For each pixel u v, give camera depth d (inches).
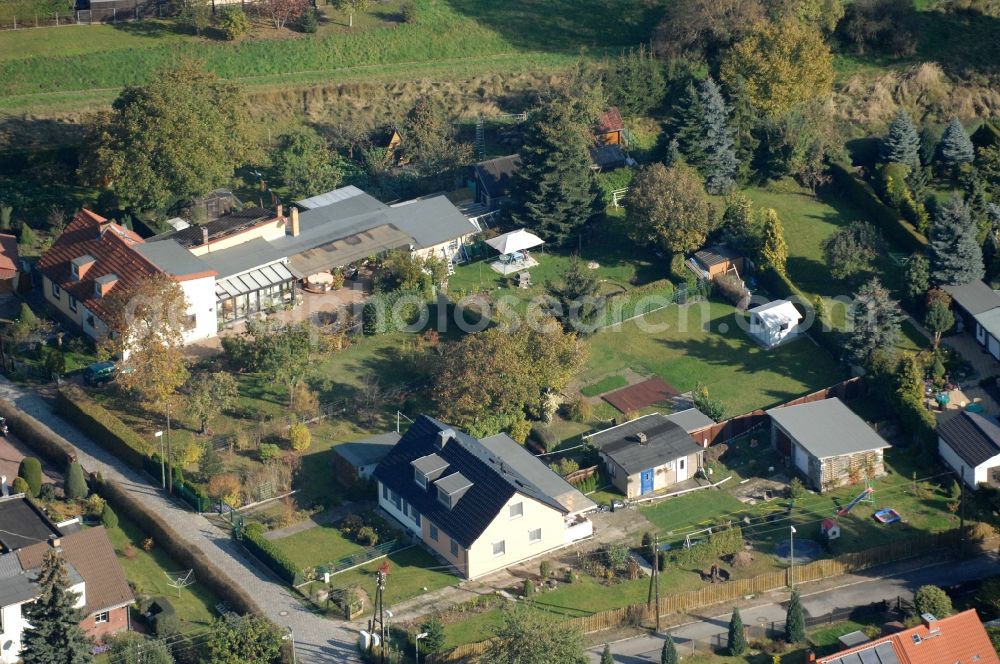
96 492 5816.9
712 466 6200.8
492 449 6063.0
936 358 6668.3
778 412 6318.9
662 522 5890.8
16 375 6476.4
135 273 6574.8
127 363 6353.3
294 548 5629.9
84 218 7027.6
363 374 6560.0
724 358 6865.2
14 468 5954.7
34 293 7017.7
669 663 5068.9
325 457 6117.1
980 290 6983.3
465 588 5482.3
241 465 6008.9
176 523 5728.3
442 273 7145.7
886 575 5693.9
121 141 7091.5
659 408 6515.8
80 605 5044.3
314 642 5187.0
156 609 5201.8
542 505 5620.1
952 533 5797.2
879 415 6486.2
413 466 5728.3
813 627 5383.9
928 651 5088.6
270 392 6417.3
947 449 6181.1
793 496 6028.5
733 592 5536.4
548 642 4872.0
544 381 6387.8
